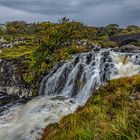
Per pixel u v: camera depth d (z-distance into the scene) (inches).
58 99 628.7
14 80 889.5
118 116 248.5
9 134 462.3
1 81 914.1
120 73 728.3
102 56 816.3
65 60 842.8
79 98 680.4
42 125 466.3
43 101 602.2
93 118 285.4
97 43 1087.6
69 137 259.1
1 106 733.9
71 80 772.6
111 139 220.5
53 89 792.9
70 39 941.8
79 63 795.4
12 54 1071.0
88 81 722.2
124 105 281.7
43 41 889.5
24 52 1130.7
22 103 740.0
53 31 908.6
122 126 224.4
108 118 266.8
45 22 935.7
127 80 354.6
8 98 826.8
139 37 2235.5
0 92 892.6
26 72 874.8
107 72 733.3
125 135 212.7
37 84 847.7
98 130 237.8
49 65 861.2
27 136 437.1
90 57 818.8
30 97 821.9
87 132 239.9
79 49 938.7
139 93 312.5
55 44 898.7
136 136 211.6
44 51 884.0
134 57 801.6
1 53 1114.7
